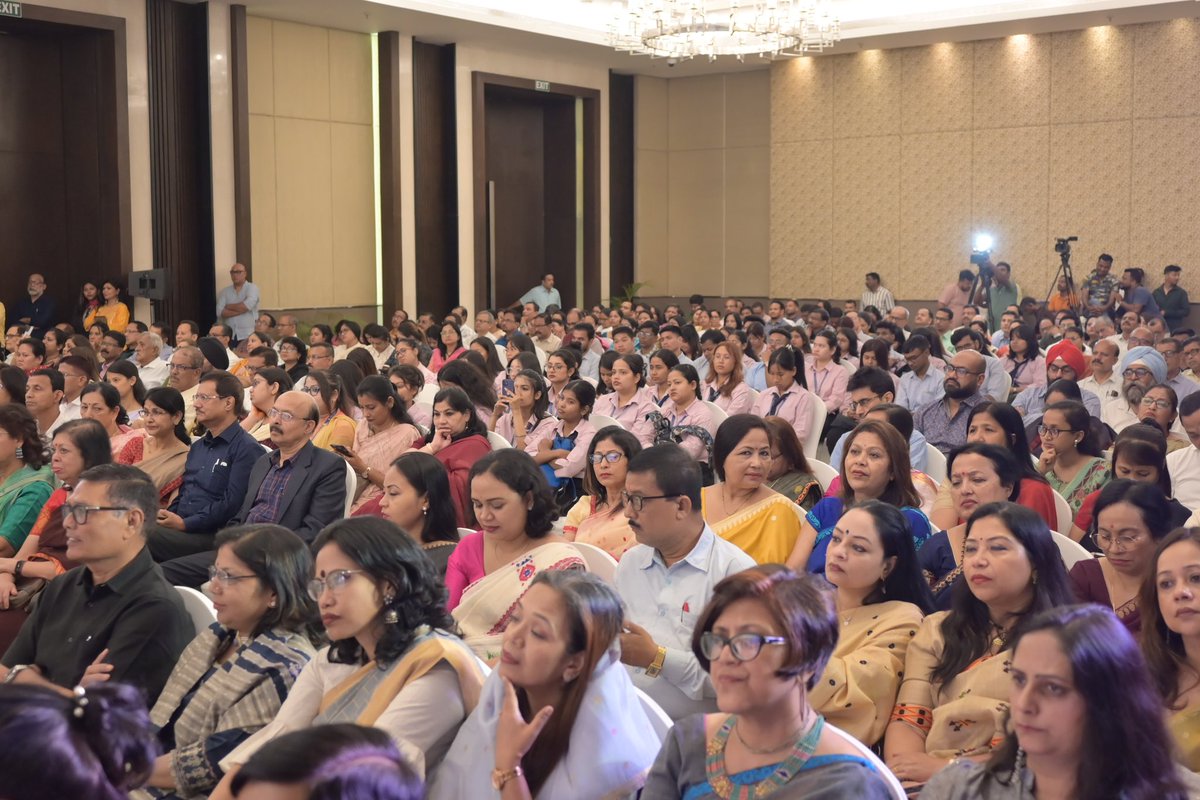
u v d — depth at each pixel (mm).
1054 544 2760
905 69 16781
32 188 13180
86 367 7094
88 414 5770
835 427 8156
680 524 3295
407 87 15484
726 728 2092
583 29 15680
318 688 2678
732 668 1939
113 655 3195
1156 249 15234
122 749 1635
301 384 8078
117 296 13031
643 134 18984
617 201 18688
